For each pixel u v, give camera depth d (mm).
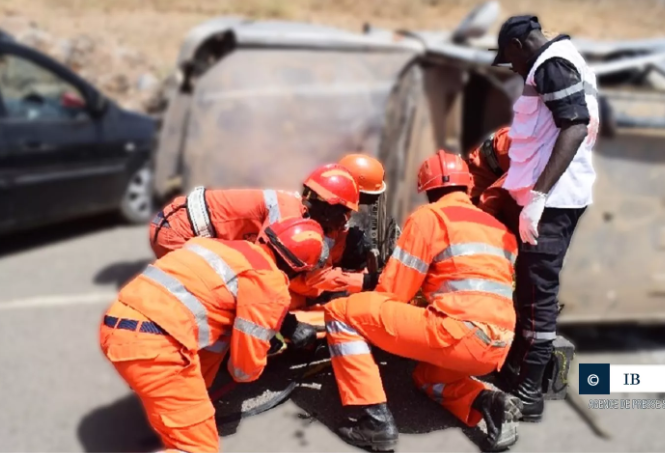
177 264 2760
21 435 3697
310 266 2838
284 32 5328
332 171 2969
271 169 5062
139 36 11797
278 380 3375
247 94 5129
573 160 2902
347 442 2965
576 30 14602
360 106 5113
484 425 3094
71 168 6473
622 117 4340
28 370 4406
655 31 15125
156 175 5156
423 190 3109
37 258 6469
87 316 5250
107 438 3686
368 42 5309
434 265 2900
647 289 4551
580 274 4477
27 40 10078
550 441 3373
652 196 4457
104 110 6844
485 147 3424
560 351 3318
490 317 2760
